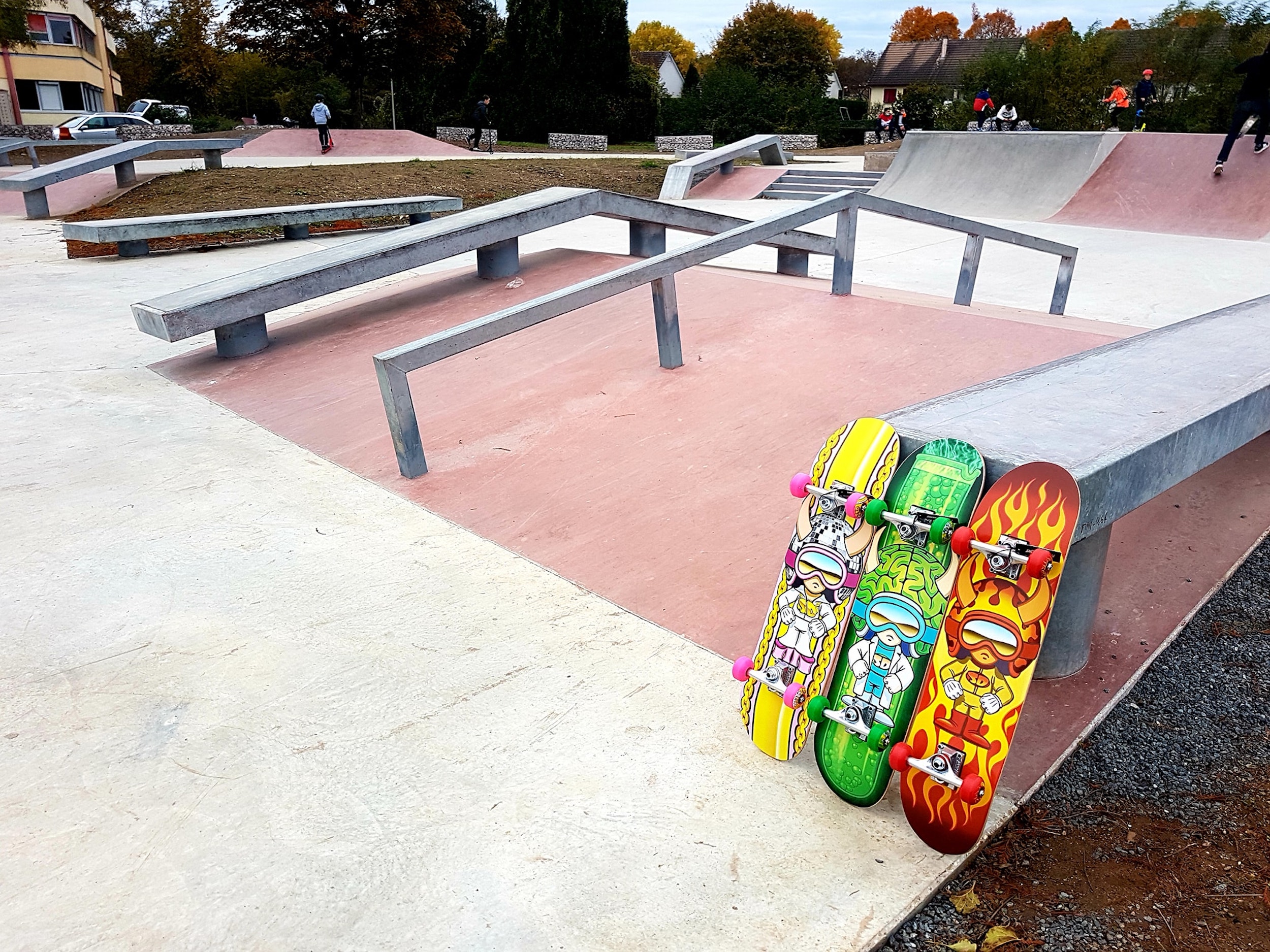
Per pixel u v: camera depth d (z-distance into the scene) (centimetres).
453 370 558
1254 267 911
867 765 210
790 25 5475
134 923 186
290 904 190
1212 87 1792
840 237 593
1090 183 1354
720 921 185
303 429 497
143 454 464
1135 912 190
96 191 1648
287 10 3150
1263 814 217
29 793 224
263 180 1570
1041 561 178
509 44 3312
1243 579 320
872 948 179
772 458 414
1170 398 262
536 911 188
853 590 216
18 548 359
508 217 687
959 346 517
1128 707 256
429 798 221
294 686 268
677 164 1852
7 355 654
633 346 562
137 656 284
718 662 278
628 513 377
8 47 2988
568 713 253
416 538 366
